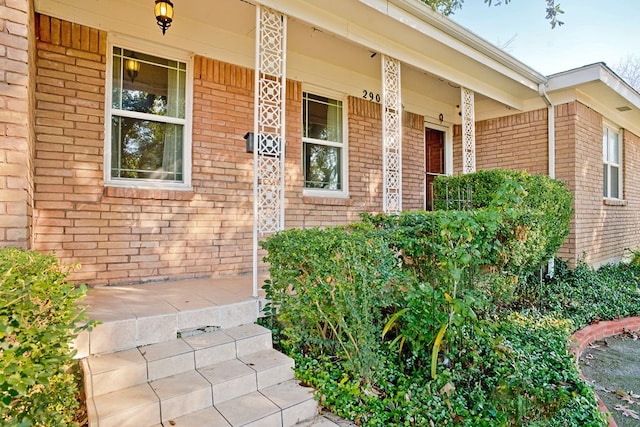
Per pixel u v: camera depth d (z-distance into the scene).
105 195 4.10
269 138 4.08
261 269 5.24
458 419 2.63
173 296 3.64
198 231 4.71
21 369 1.50
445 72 5.83
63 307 1.83
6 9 2.53
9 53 2.53
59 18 3.88
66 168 3.89
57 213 3.84
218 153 4.89
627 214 9.33
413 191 7.45
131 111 4.39
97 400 2.33
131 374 2.52
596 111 7.71
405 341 3.31
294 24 4.70
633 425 2.94
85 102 4.00
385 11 4.41
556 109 7.09
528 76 6.60
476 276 3.79
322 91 6.11
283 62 4.08
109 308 3.15
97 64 4.08
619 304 5.58
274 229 4.10
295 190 5.66
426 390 2.81
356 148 6.48
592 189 7.48
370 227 3.90
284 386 2.84
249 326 3.35
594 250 7.60
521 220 4.21
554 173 7.06
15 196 2.54
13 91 2.54
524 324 4.26
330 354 3.23
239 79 5.09
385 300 3.19
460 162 8.30
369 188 6.63
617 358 4.26
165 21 3.84
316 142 6.07
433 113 7.91
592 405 2.88
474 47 5.55
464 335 3.25
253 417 2.43
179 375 2.69
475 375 3.07
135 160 4.43
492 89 6.73
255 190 3.84
